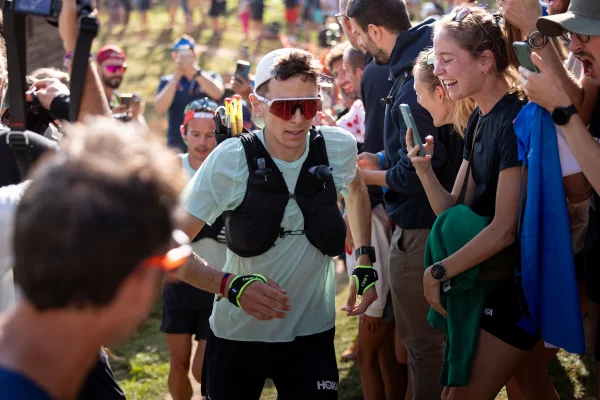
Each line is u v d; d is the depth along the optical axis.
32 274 1.06
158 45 19.53
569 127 2.45
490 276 2.65
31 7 1.99
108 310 1.11
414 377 3.51
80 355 1.14
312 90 2.62
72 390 1.17
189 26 21.05
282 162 2.68
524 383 3.24
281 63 2.59
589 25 2.54
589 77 2.75
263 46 19.00
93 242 1.05
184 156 4.37
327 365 2.79
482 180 2.77
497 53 2.70
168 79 8.12
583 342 2.51
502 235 2.59
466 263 2.62
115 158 1.11
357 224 3.05
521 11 2.66
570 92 2.69
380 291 3.83
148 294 1.16
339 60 5.05
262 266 2.72
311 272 2.77
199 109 4.25
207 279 2.57
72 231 1.04
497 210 2.62
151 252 1.11
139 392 4.79
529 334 2.61
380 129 3.94
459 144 3.34
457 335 2.71
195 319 4.01
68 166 1.09
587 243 2.94
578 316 2.51
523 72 2.53
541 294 2.54
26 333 1.11
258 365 2.80
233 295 2.54
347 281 6.73
